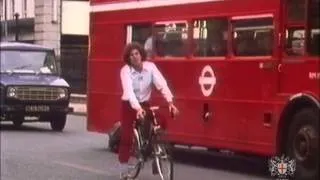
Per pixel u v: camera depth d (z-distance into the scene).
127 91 9.11
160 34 12.75
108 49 14.20
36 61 19.56
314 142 9.65
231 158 13.38
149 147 9.16
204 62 11.72
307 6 9.87
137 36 13.42
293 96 9.93
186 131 12.08
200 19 11.82
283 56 10.27
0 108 18.73
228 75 11.22
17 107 18.69
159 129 9.07
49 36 12.00
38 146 15.23
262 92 10.59
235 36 11.12
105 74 14.29
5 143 15.75
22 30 10.47
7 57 19.34
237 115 11.04
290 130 10.20
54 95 19.09
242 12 10.97
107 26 14.20
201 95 11.77
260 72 10.64
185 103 12.12
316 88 9.66
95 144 15.77
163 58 12.64
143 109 9.13
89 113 14.88
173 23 12.43
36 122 21.89
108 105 14.20
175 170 11.64
